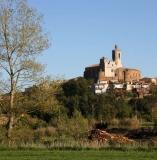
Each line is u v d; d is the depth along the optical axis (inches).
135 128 2591.0
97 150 1099.3
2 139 1259.2
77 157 946.1
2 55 1293.1
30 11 1315.2
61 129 1754.4
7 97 1311.5
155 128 2342.5
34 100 1317.7
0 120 1311.5
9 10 1301.7
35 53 1325.0
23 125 1342.3
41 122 2068.2
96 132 1680.6
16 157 948.6
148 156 973.8
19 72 1302.9
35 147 1143.0
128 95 6496.1
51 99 1327.5
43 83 1304.1
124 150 1097.4
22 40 1306.6
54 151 1072.2
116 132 2276.1
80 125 1587.1
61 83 1346.0
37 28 1322.6
